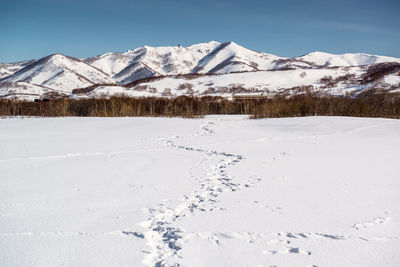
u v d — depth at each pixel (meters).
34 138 9.78
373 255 2.68
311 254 2.71
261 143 8.62
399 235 3.04
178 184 4.86
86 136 10.23
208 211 3.71
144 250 2.81
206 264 2.57
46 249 2.81
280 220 3.42
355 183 4.74
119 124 13.48
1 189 4.63
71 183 4.95
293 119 14.07
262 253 2.74
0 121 14.85
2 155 7.15
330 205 3.86
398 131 10.05
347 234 3.07
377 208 3.74
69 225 3.33
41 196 4.30
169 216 3.60
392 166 5.73
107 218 3.53
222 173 5.49
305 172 5.43
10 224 3.35
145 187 4.71
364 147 7.69
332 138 9.20
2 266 2.53
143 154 7.31
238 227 3.25
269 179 5.04
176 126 12.84
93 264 2.58
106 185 4.83
